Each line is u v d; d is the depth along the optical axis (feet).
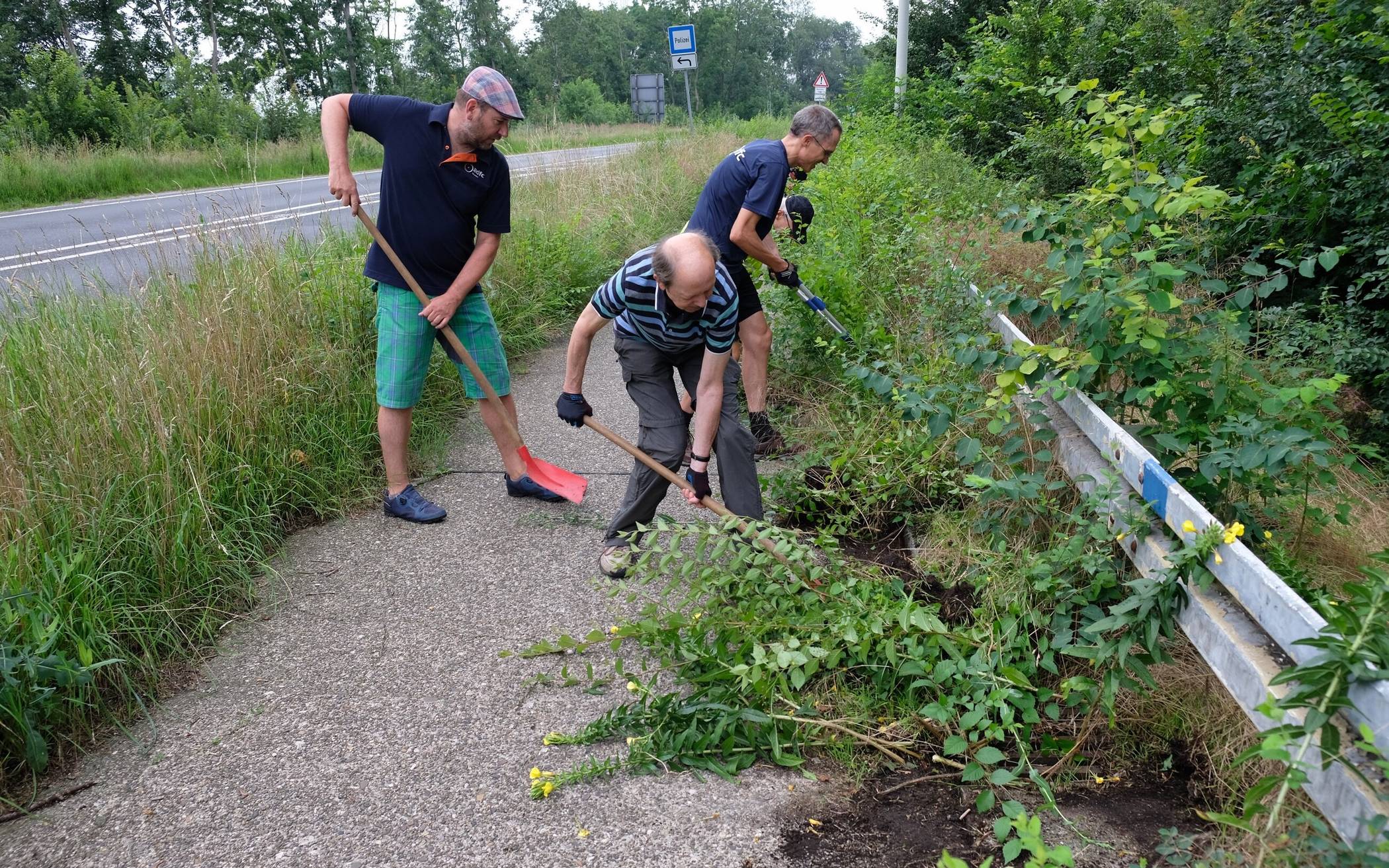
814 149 14.94
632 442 16.96
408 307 13.24
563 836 7.75
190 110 74.49
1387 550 7.04
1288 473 10.87
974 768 7.97
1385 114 15.39
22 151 54.03
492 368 14.10
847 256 19.27
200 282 15.57
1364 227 16.03
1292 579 9.11
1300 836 6.57
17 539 9.95
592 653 10.46
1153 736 8.58
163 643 10.42
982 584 10.19
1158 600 7.97
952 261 16.19
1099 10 33.42
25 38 142.92
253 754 8.89
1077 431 11.62
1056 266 10.75
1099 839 7.48
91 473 11.42
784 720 8.78
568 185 35.09
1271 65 19.49
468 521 13.84
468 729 9.19
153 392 12.48
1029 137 28.35
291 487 13.91
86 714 9.36
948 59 47.50
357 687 9.91
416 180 12.79
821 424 15.98
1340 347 14.42
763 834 7.70
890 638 9.17
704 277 9.50
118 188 53.83
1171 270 9.75
